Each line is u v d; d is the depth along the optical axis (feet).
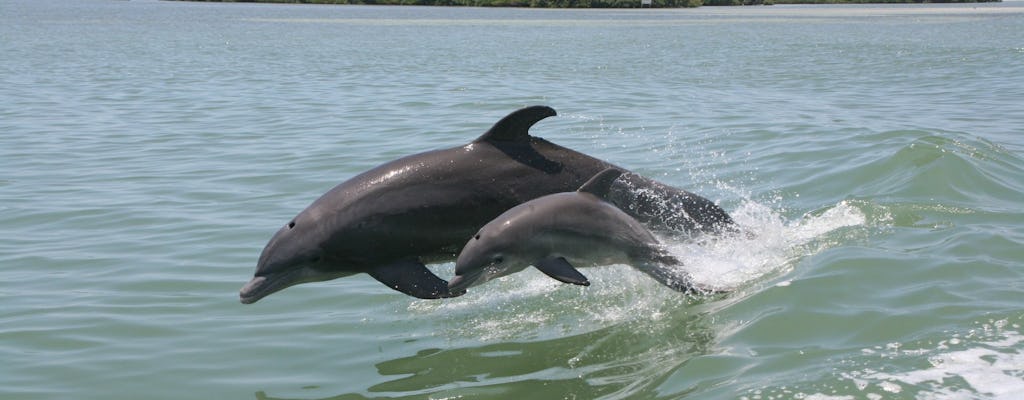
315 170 43.96
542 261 23.71
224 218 35.73
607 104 65.87
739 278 26.78
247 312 26.30
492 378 21.66
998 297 23.76
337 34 159.02
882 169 37.58
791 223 31.76
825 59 107.96
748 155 44.24
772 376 20.18
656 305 25.72
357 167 44.45
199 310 26.43
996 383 19.22
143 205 37.93
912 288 24.64
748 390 19.53
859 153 41.70
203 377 22.09
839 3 393.29
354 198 24.09
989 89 74.18
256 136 54.13
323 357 23.18
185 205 37.86
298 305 26.81
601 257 24.56
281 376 22.12
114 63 105.81
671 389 20.21
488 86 78.79
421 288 23.62
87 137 55.01
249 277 29.07
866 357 20.75
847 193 35.50
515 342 23.80
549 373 21.80
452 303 26.71
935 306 23.32
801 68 96.99
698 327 23.73
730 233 28.96
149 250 31.89
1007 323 22.04
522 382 21.35
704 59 109.29
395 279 23.98
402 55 114.83
